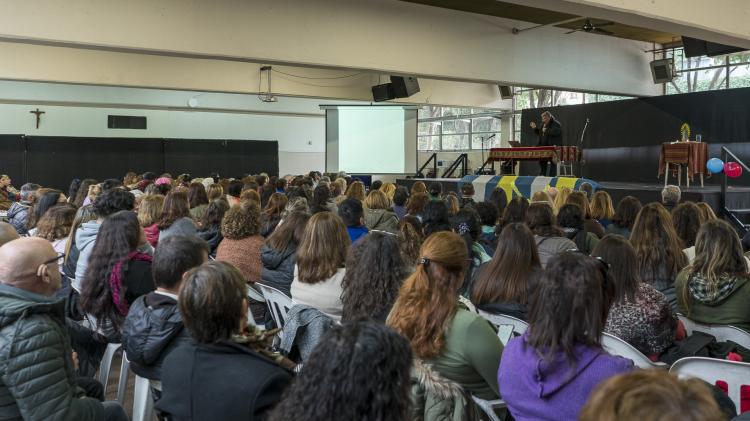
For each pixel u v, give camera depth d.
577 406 1.40
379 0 8.63
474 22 9.69
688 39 10.41
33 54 9.68
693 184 11.98
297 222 3.22
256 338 1.61
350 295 2.19
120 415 2.09
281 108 16.72
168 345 2.01
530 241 2.48
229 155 16.12
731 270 2.48
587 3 4.99
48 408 1.67
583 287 1.42
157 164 15.33
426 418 1.85
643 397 0.70
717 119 11.84
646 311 2.28
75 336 2.71
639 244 3.07
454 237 1.91
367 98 13.12
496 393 1.83
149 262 2.69
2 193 8.34
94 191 5.37
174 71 10.87
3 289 1.74
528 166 15.47
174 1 7.17
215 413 1.46
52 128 14.30
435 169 15.94
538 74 10.65
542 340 1.44
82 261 3.07
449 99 14.57
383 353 1.04
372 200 4.92
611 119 13.65
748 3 6.16
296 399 1.05
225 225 3.50
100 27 6.76
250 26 7.64
